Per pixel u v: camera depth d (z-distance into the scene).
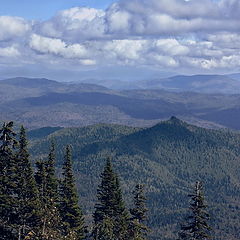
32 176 61.19
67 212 66.75
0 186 58.50
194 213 62.06
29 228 59.19
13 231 64.31
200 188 62.62
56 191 66.31
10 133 58.75
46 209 57.88
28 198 60.25
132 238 67.38
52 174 66.12
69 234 59.38
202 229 62.09
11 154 59.12
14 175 59.72
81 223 67.56
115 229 68.06
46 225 57.50
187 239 62.88
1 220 60.12
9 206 58.91
